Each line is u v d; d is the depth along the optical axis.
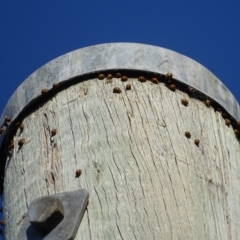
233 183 7.61
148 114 7.62
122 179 7.16
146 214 6.95
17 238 7.07
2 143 8.14
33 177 7.51
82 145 7.46
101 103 7.70
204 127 7.77
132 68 7.91
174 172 7.25
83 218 7.00
